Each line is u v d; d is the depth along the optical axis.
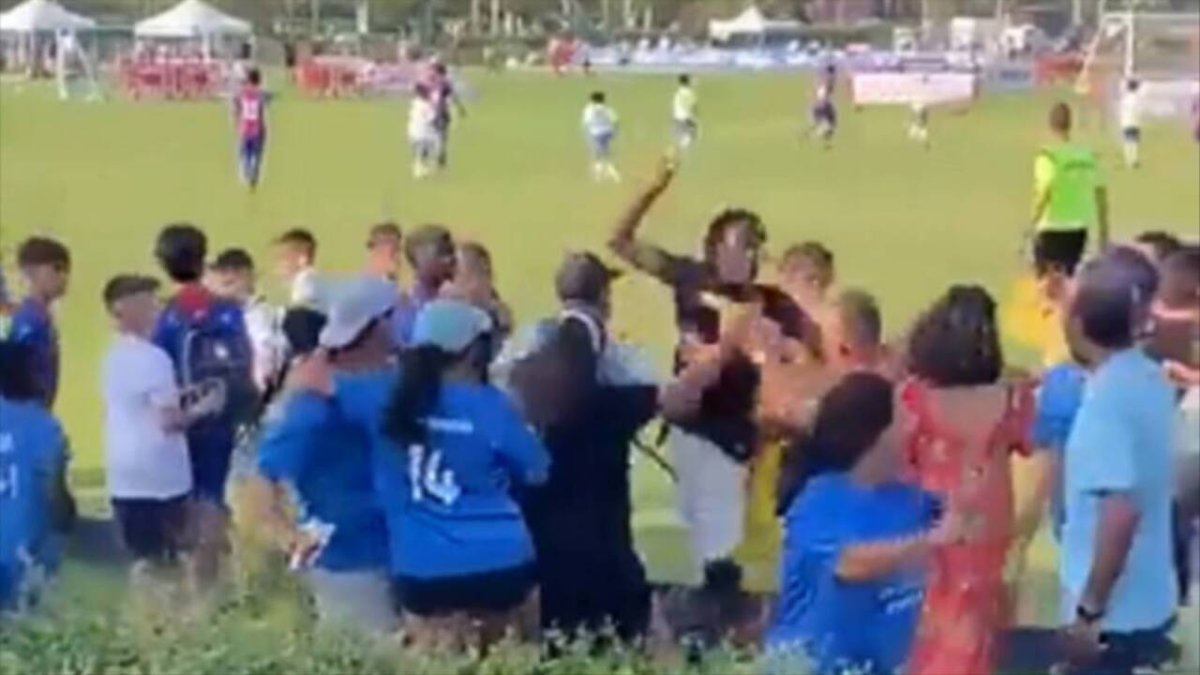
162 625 6.02
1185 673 6.13
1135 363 5.99
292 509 6.45
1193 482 6.21
